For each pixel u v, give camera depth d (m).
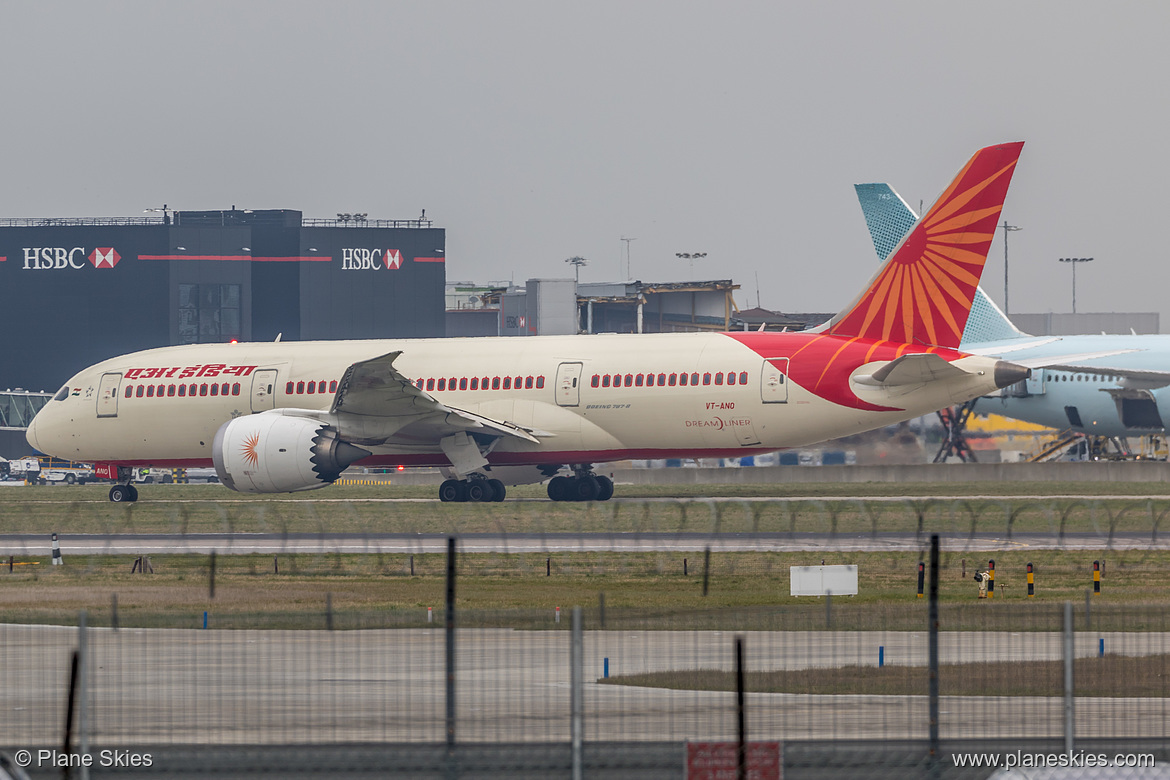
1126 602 97.19
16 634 81.44
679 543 138.38
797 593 100.81
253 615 86.44
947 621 84.88
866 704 61.97
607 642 77.81
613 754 52.09
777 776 48.28
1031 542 137.50
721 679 67.44
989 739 54.41
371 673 68.88
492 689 65.38
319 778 49.81
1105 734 56.47
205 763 51.50
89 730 57.09
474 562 122.94
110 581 112.81
